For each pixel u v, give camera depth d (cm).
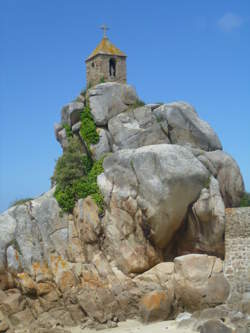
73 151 3747
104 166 3481
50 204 3578
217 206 3275
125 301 3189
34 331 3144
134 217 3322
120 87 3856
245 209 3225
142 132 3678
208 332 2688
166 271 3256
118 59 4075
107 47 4066
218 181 3444
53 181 3950
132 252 3328
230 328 2666
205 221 3281
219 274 3172
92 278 3356
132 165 3325
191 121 3694
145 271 3350
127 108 3841
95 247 3438
